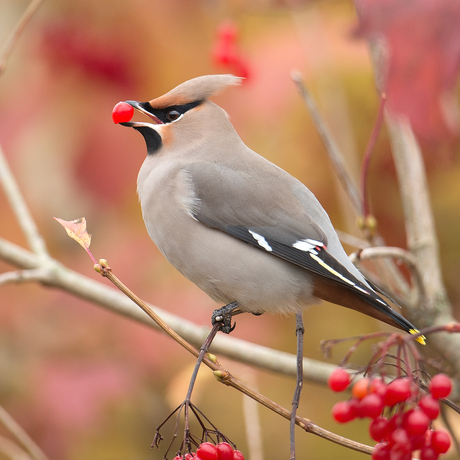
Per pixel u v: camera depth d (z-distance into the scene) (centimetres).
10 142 987
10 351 1005
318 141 973
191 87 787
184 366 980
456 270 1027
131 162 988
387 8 534
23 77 1010
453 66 523
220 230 724
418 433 446
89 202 1025
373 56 770
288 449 1012
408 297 757
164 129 782
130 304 777
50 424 970
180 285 995
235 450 512
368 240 739
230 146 775
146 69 981
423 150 972
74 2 992
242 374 812
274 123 962
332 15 990
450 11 523
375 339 1010
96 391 973
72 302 1020
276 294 711
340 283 664
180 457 498
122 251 1016
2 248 792
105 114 982
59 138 990
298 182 764
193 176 745
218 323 549
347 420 457
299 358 561
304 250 700
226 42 890
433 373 739
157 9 980
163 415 1028
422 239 790
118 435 1019
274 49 970
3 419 787
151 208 755
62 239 1041
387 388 452
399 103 535
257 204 726
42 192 1020
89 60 982
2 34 1043
